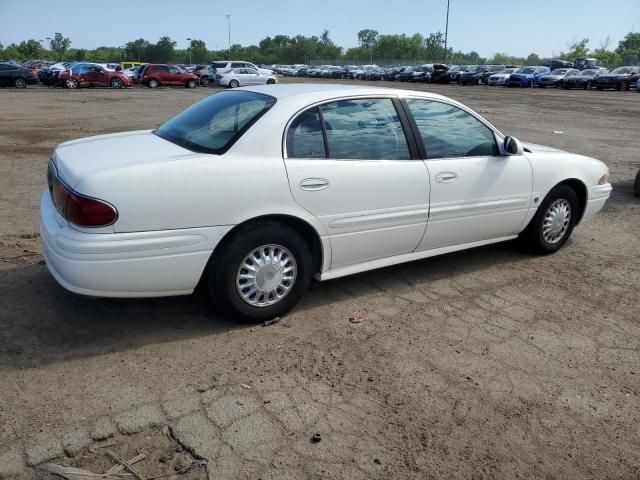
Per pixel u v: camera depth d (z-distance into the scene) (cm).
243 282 382
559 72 4131
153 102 2339
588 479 268
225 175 356
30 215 642
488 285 486
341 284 476
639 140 1417
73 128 1442
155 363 344
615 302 460
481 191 482
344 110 414
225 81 3584
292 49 12694
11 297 421
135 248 337
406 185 434
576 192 576
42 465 260
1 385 316
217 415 297
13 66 3212
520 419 307
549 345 387
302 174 383
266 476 257
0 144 1156
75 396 309
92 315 399
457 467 270
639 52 8525
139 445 275
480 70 4672
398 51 11706
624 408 321
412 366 353
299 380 332
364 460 271
